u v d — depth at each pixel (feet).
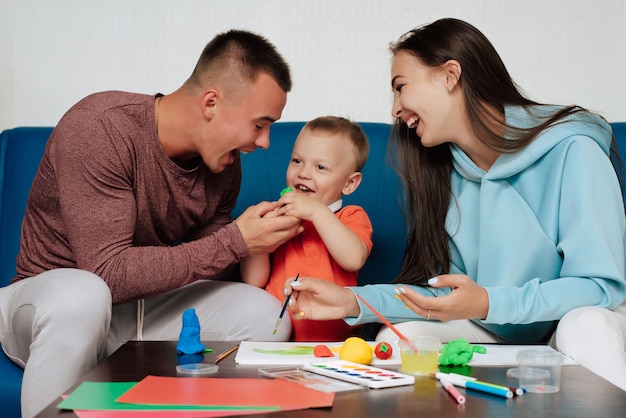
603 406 2.66
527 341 4.71
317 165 5.41
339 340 5.25
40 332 3.88
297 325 5.23
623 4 6.66
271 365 3.39
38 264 4.87
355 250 5.08
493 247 4.65
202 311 4.92
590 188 4.31
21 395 4.00
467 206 4.99
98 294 4.00
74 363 3.90
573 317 3.75
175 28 6.72
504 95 4.72
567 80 6.69
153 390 2.80
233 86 4.51
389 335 4.37
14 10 6.68
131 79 6.72
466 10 6.69
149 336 4.93
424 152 5.12
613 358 3.50
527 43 6.67
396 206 5.91
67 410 2.57
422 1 6.71
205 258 4.49
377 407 2.63
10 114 6.73
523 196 4.68
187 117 4.64
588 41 6.66
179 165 4.93
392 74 4.96
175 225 5.02
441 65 4.69
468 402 2.71
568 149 4.45
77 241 4.41
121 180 4.49
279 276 5.35
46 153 4.68
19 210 5.85
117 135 4.48
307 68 6.75
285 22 6.75
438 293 4.96
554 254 4.50
